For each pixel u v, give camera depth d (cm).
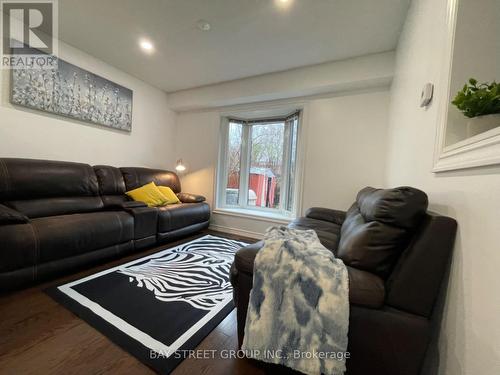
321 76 251
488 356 56
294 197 307
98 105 274
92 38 229
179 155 392
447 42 90
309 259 91
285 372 95
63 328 117
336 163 269
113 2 176
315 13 178
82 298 144
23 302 137
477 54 84
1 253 136
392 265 88
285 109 309
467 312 67
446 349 78
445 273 82
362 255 90
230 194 374
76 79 250
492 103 73
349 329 82
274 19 187
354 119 259
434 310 90
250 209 367
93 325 120
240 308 103
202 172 370
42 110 226
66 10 188
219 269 200
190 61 265
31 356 99
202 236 309
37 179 198
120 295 150
